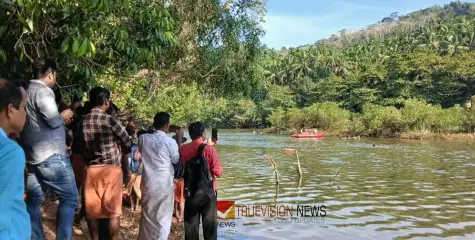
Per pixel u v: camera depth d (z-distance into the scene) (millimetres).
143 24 8156
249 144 44406
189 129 6391
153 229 5578
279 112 77812
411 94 72688
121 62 8586
